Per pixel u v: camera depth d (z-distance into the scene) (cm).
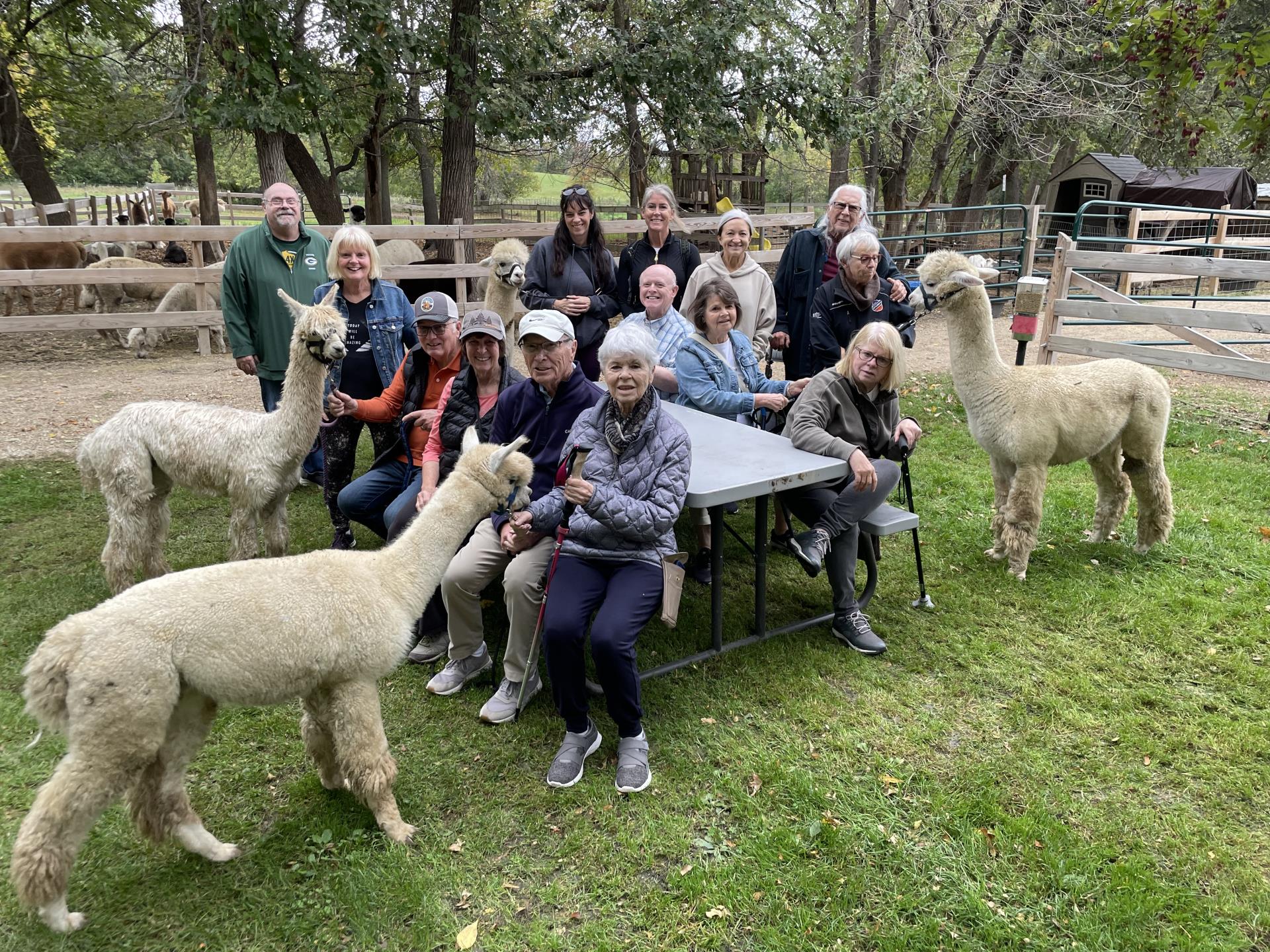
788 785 312
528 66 1252
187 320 1033
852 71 1412
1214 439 710
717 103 1301
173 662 234
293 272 538
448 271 1061
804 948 244
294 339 396
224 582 248
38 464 641
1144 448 486
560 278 534
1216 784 312
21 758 321
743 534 561
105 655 227
